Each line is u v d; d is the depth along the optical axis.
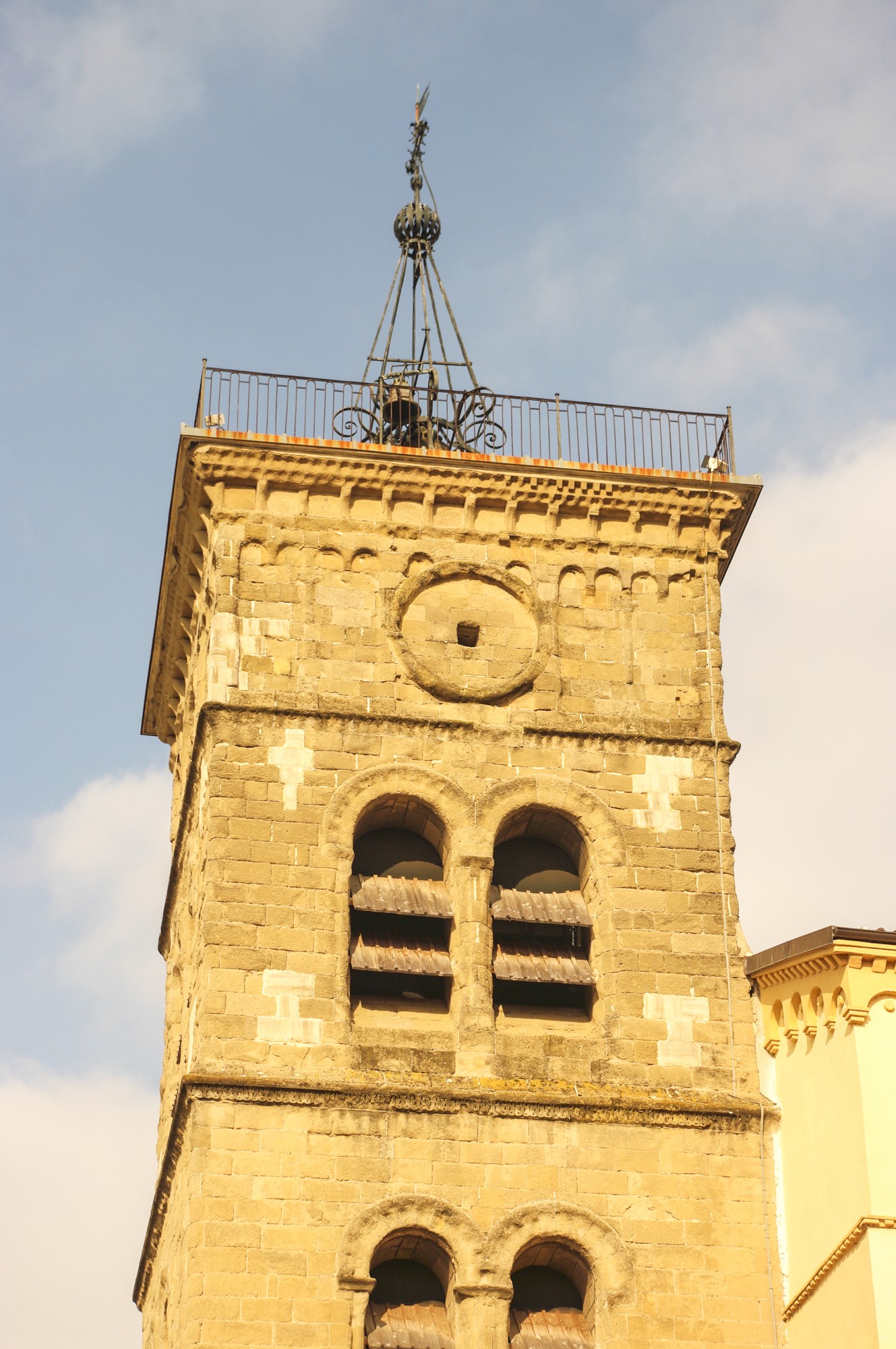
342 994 56.00
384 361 68.44
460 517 62.59
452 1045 56.34
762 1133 56.06
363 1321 52.31
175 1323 54.00
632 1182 54.97
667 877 58.94
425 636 60.84
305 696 59.41
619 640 61.88
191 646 66.44
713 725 61.16
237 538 61.16
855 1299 52.09
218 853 57.03
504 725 59.97
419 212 70.69
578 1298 55.06
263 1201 53.12
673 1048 56.91
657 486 63.28
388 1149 54.22
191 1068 54.91
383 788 58.56
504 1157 54.66
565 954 58.72
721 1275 54.41
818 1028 55.91
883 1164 52.62
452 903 58.12
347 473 61.94
